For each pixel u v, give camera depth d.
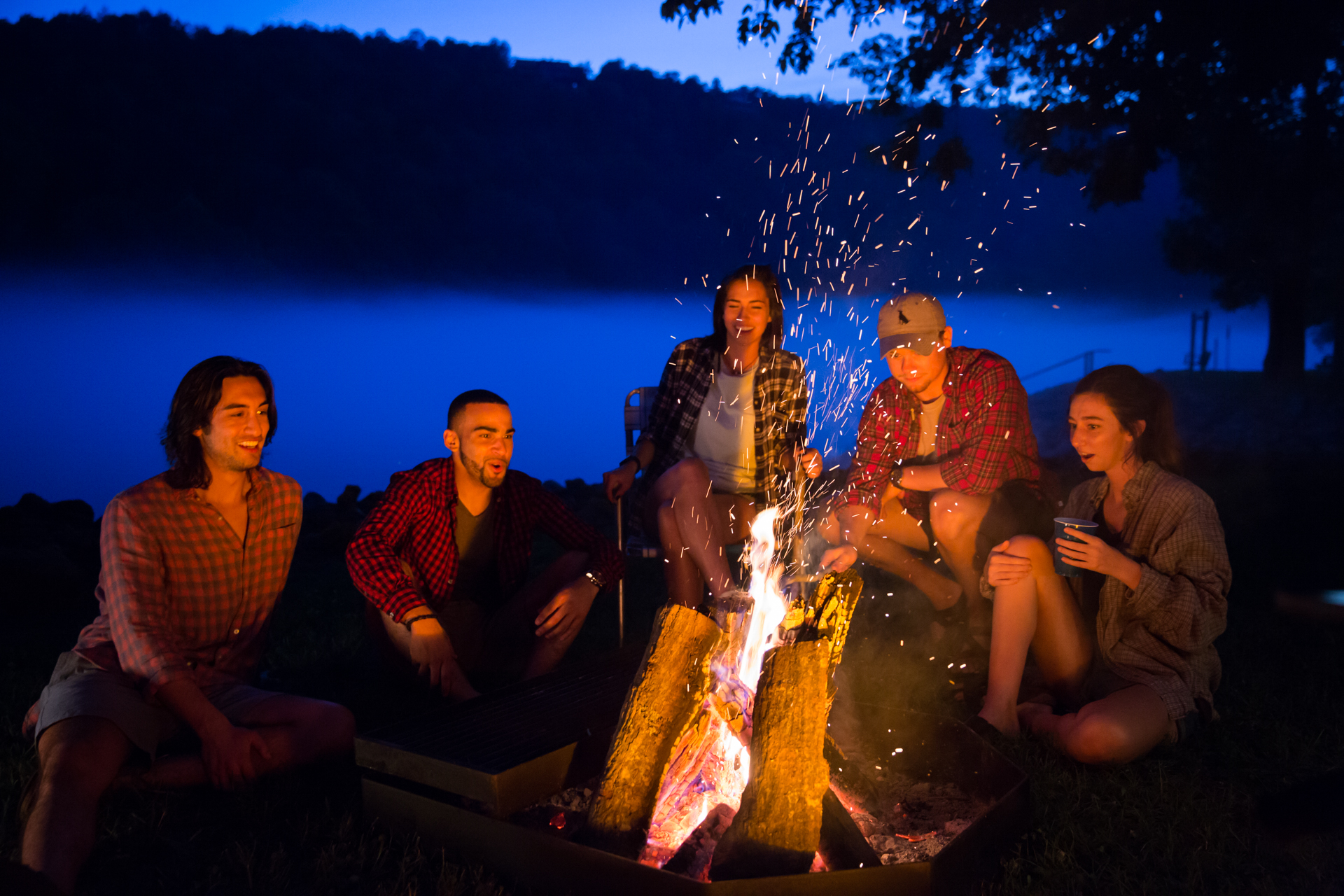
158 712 2.58
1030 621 2.98
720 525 3.61
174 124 109.06
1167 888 2.19
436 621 3.02
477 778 2.28
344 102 122.06
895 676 3.63
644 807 2.25
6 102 95.81
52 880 2.05
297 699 2.72
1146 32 13.08
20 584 5.00
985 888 2.18
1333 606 1.32
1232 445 11.98
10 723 3.04
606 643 4.21
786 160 67.50
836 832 2.19
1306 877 2.20
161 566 2.70
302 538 6.75
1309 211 15.70
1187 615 2.81
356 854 2.30
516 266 121.88
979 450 3.58
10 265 93.06
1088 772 2.73
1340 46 13.12
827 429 13.00
